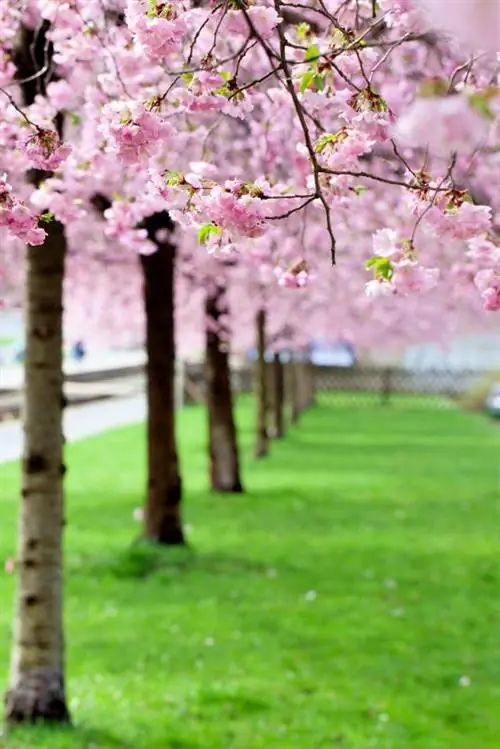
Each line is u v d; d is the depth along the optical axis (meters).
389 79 6.09
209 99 4.03
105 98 6.29
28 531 7.32
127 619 9.98
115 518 15.55
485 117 2.36
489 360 48.62
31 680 7.32
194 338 27.62
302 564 12.64
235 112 4.15
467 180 5.96
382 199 9.79
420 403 43.38
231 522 15.47
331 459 23.91
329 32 4.83
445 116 2.33
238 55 4.02
